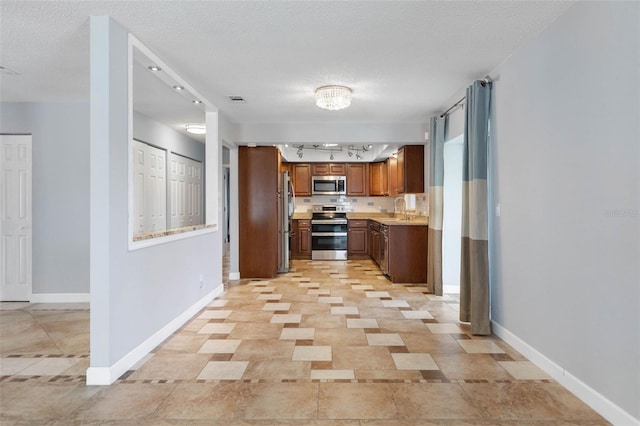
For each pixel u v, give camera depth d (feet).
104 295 7.57
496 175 10.50
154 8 7.36
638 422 5.80
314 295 15.24
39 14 7.55
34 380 7.82
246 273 18.76
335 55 9.76
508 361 8.75
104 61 7.59
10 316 12.43
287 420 6.35
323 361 8.72
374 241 23.44
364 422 6.30
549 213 8.04
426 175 18.48
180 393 7.25
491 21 7.92
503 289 10.13
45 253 14.21
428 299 14.61
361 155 25.81
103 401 6.96
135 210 15.40
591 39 6.73
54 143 14.12
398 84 12.03
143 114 15.62
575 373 7.21
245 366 8.45
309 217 26.91
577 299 7.15
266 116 16.30
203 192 22.97
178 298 11.18
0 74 11.07
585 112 6.90
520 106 9.22
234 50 9.43
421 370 8.26
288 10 7.49
